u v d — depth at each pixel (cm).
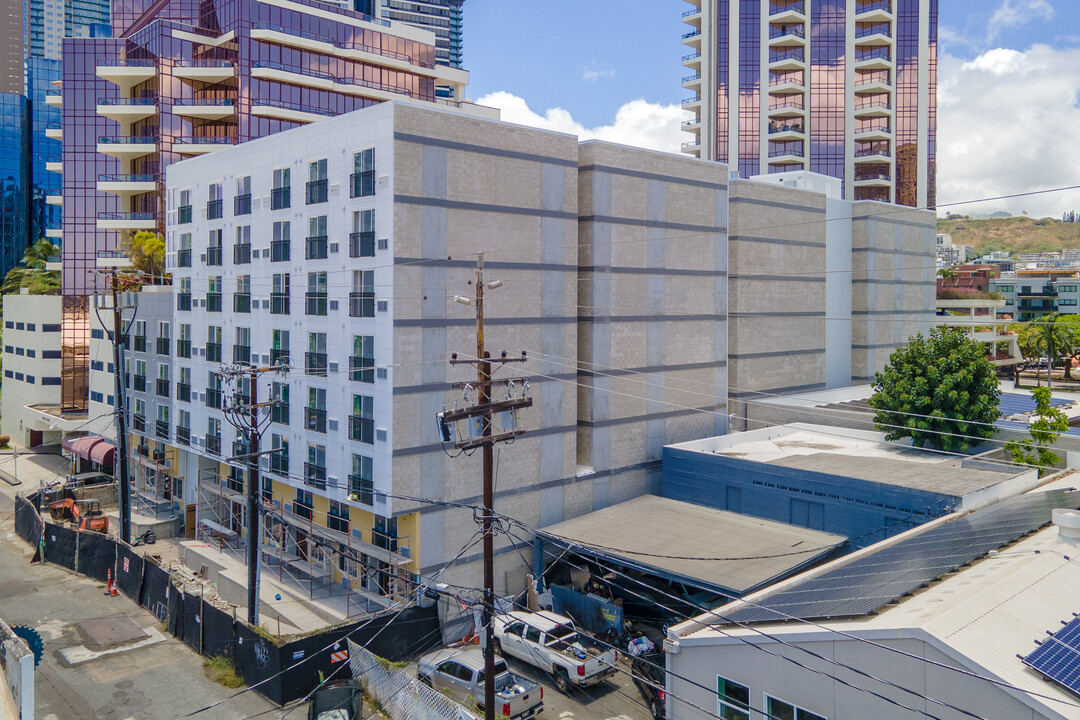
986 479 3172
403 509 3023
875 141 9012
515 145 3347
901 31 8969
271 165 3738
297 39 6362
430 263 3097
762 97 8856
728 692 1908
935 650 1570
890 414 3875
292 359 3609
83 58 6988
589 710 2486
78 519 4422
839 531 3253
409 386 3047
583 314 3688
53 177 15300
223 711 2481
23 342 6881
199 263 4347
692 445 3941
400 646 2847
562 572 3412
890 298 5681
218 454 4191
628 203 3797
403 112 3011
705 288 4219
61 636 3048
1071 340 8575
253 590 2781
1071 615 1819
